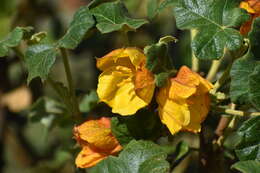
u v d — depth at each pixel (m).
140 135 0.52
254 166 0.47
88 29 0.52
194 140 0.73
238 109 0.53
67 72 0.55
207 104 0.49
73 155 0.66
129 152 0.50
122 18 0.53
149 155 0.49
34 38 0.54
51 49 0.53
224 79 0.52
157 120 0.52
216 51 0.49
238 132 0.49
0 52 0.54
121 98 0.49
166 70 0.49
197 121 0.49
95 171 0.51
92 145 0.53
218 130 0.55
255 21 0.49
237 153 0.49
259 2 0.51
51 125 0.70
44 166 0.81
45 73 0.52
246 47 0.51
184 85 0.48
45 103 0.70
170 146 0.62
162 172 0.49
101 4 0.53
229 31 0.50
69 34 0.52
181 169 0.72
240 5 0.51
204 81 0.49
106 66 0.50
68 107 0.56
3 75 0.80
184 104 0.49
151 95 0.49
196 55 0.49
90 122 0.53
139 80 0.49
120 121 0.52
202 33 0.50
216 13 0.50
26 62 0.53
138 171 0.49
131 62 0.50
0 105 0.81
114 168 0.50
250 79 0.48
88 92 0.63
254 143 0.49
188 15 0.51
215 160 0.54
